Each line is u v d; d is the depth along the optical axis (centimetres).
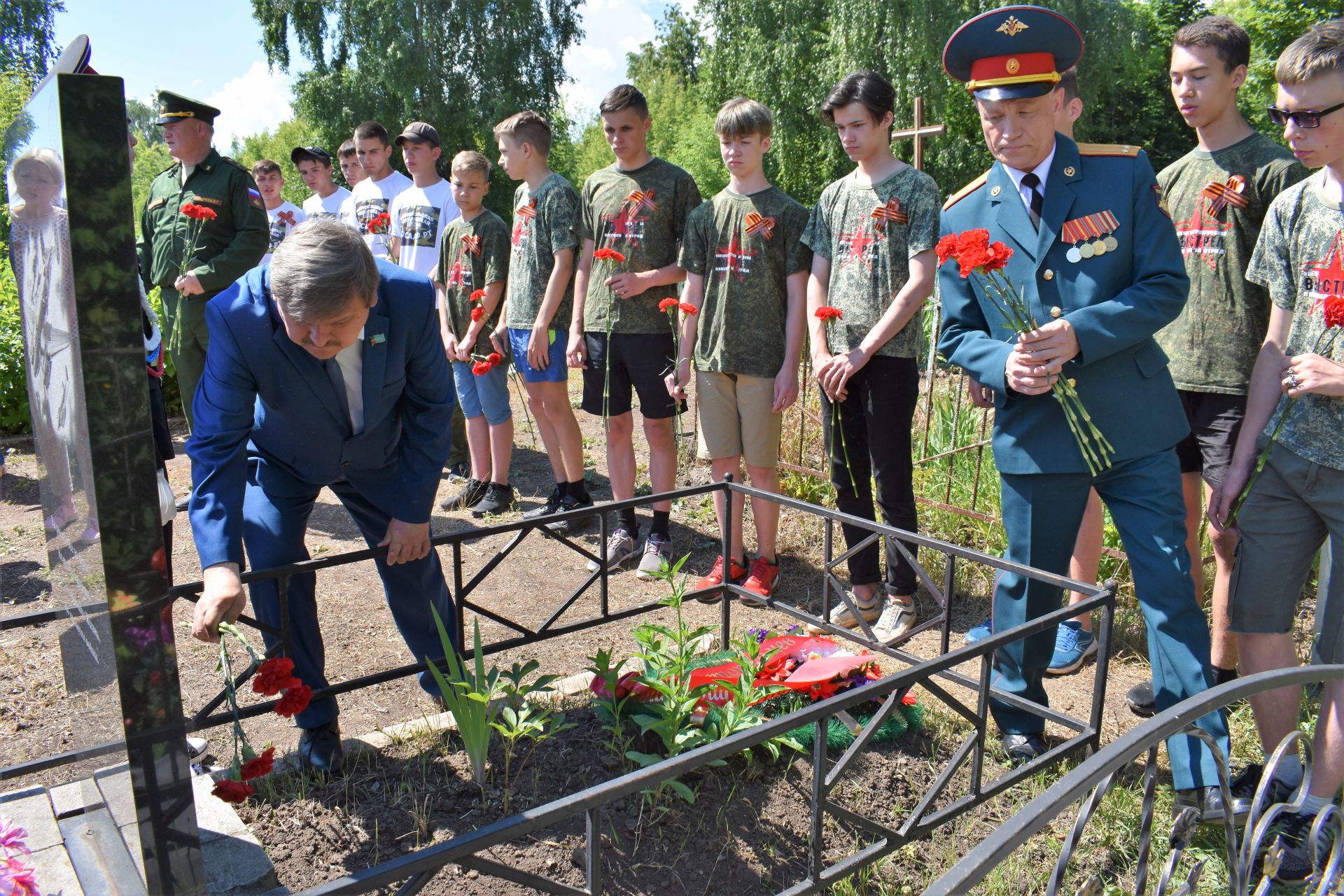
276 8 3394
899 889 257
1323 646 266
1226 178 347
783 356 450
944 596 331
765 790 292
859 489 427
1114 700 365
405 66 3106
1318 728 263
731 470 466
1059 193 294
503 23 3244
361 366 272
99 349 147
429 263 642
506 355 582
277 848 266
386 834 273
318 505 635
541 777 299
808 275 441
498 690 299
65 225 150
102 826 210
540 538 560
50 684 368
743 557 480
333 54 3438
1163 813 288
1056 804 148
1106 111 2833
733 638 417
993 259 270
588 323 505
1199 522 378
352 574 501
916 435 615
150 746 160
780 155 2769
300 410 274
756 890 255
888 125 401
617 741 314
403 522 296
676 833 273
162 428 355
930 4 2236
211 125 554
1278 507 274
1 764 310
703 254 460
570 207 530
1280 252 280
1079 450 294
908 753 319
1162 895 195
